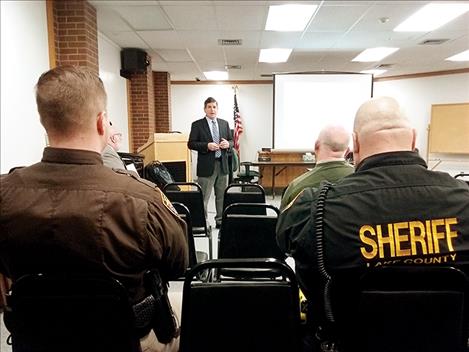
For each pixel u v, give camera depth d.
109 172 0.91
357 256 0.88
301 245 0.97
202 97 9.61
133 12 4.24
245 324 0.99
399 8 4.15
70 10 3.78
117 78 5.79
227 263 0.99
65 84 0.86
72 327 0.89
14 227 0.84
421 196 0.89
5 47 2.76
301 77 6.54
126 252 0.88
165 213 0.93
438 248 0.87
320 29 4.97
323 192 0.96
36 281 0.85
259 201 2.69
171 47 5.95
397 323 0.91
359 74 6.51
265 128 9.70
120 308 0.88
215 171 4.34
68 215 0.83
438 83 8.33
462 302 0.90
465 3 3.99
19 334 0.90
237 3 3.98
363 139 0.99
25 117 3.03
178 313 1.37
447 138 8.00
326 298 0.97
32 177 0.88
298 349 1.00
